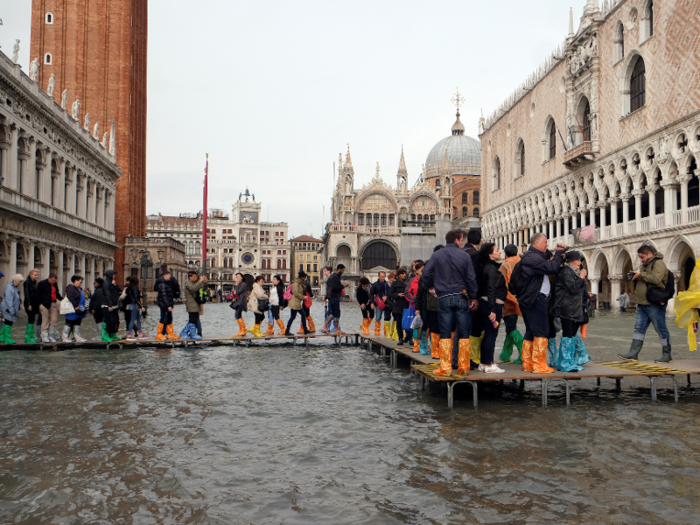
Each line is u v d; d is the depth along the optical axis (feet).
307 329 77.36
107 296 67.67
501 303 38.55
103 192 216.13
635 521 17.95
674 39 138.21
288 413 32.50
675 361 42.57
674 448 25.48
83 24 245.24
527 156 239.71
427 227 363.76
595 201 184.14
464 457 24.25
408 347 54.39
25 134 138.00
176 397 37.01
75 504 19.38
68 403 34.96
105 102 253.24
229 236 541.75
